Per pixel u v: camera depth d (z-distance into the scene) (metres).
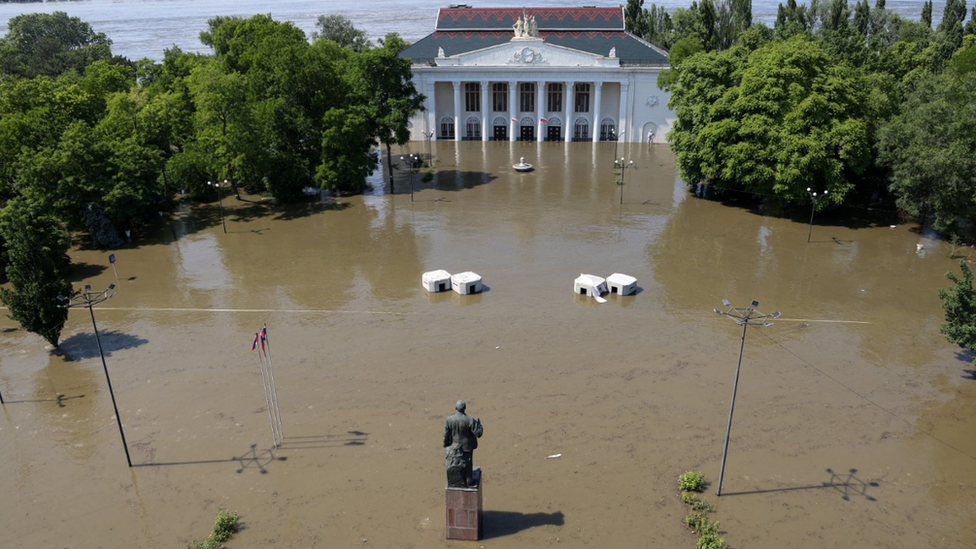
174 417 33.44
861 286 48.91
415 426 32.41
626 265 53.31
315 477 28.97
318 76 71.00
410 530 25.95
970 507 27.02
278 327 43.03
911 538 25.38
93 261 55.62
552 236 60.62
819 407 33.72
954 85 56.03
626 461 29.77
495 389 35.47
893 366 37.62
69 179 56.91
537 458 30.02
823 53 61.31
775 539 25.33
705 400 34.34
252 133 67.94
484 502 27.41
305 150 74.25
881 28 120.56
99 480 29.05
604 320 43.53
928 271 51.75
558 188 77.88
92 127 68.88
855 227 62.50
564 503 27.28
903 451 30.42
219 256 56.53
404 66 75.94
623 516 26.56
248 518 26.66
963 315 35.47
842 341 40.50
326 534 25.77
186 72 87.75
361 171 73.75
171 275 52.31
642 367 37.62
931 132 55.25
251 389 35.78
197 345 40.78
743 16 123.56
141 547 25.33
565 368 37.56
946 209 55.03
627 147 102.12
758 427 32.12
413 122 106.94
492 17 110.75
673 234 60.91
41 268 39.19
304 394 35.25
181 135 75.69
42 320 38.88
